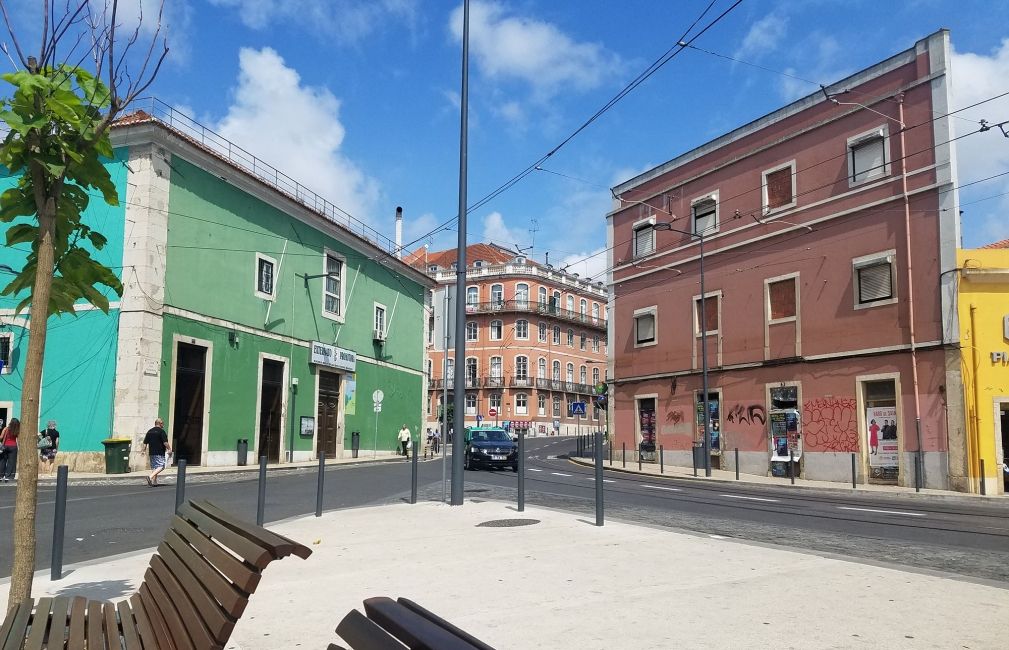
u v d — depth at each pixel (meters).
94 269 4.39
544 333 75.69
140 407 22.38
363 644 1.99
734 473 27.27
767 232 27.16
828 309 24.70
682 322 30.77
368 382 37.00
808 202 25.72
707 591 5.50
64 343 23.55
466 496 14.41
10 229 4.21
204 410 25.25
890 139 23.28
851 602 5.15
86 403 22.92
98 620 3.54
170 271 23.86
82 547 9.07
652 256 32.38
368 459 34.91
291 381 30.30
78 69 4.20
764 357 26.83
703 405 28.86
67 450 22.88
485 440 27.12
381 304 38.72
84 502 14.27
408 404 41.50
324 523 9.99
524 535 8.43
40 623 3.42
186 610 2.88
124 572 6.82
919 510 14.16
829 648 4.10
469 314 74.94
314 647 4.25
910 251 22.41
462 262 12.52
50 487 18.14
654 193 32.66
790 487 21.66
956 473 20.69
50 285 4.04
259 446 28.25
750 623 4.61
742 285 28.03
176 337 24.00
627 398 33.28
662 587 5.65
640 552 7.25
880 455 22.84
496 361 73.81
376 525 9.64
